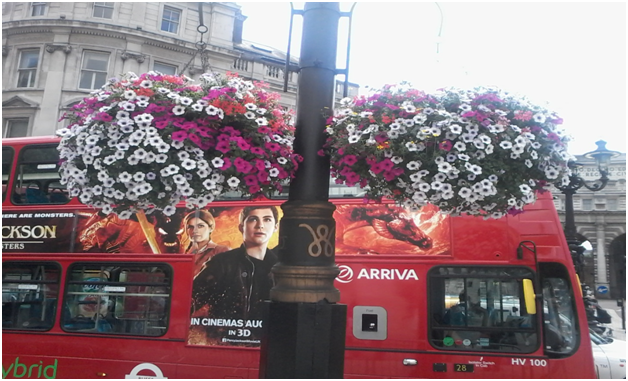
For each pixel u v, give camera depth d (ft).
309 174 9.54
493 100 9.87
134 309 21.42
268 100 10.73
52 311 22.15
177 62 71.36
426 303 19.04
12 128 69.77
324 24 10.14
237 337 20.18
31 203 23.49
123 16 70.33
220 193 9.87
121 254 21.85
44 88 68.59
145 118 9.09
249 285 20.53
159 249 21.59
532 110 10.12
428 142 9.43
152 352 20.71
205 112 9.48
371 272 19.69
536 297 18.37
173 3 72.38
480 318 18.76
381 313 19.25
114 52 69.56
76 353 21.42
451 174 9.16
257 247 20.89
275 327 8.68
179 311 20.81
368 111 9.61
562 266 18.76
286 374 8.45
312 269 8.91
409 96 9.91
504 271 18.98
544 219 19.26
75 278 22.27
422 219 19.92
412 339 18.88
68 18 69.62
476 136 9.42
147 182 9.09
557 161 10.09
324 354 8.52
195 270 21.09
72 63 69.31
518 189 9.70
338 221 20.45
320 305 8.64
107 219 22.45
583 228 124.77
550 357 18.06
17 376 21.74
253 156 9.42
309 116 9.77
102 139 9.45
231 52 71.36
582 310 18.34
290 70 10.36
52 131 67.92
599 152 30.94
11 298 22.71
